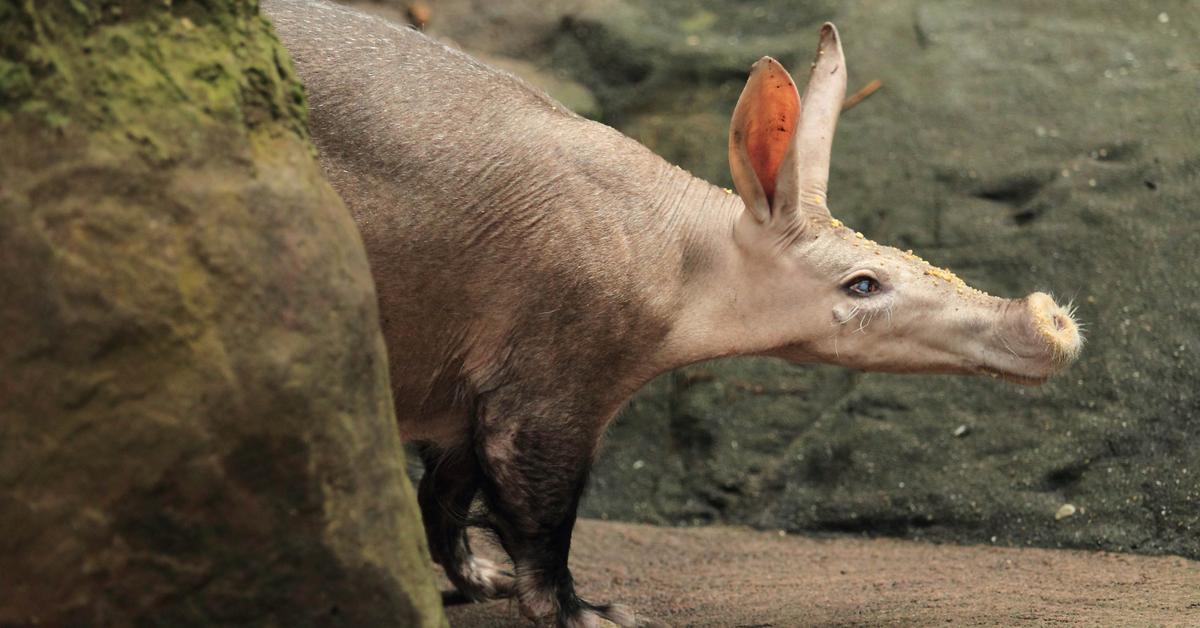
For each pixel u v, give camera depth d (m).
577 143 8.36
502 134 8.16
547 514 8.36
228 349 4.95
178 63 5.18
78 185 4.84
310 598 5.18
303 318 5.14
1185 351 12.32
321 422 5.12
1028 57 15.25
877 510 12.63
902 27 16.03
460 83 8.23
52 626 4.85
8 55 4.82
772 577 10.95
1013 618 8.04
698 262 8.39
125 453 4.82
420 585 5.52
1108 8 15.59
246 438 4.95
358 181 7.86
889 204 14.45
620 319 8.20
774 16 16.94
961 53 15.50
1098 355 12.58
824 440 13.26
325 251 5.29
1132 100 14.41
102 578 4.86
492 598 10.08
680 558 12.01
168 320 4.86
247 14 5.50
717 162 15.59
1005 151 14.45
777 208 8.20
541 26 17.52
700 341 8.41
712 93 16.44
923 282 8.16
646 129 16.27
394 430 5.63
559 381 8.22
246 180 5.17
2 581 4.79
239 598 5.06
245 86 5.35
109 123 4.95
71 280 4.77
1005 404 12.77
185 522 4.93
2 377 4.73
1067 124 14.46
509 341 8.23
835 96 9.12
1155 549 11.43
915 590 9.78
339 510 5.19
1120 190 13.68
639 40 16.91
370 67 7.99
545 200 8.13
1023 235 13.73
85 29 5.01
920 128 14.91
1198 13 15.25
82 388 4.78
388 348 8.27
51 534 4.79
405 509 5.54
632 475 13.93
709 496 13.48
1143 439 12.01
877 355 8.26
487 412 8.29
